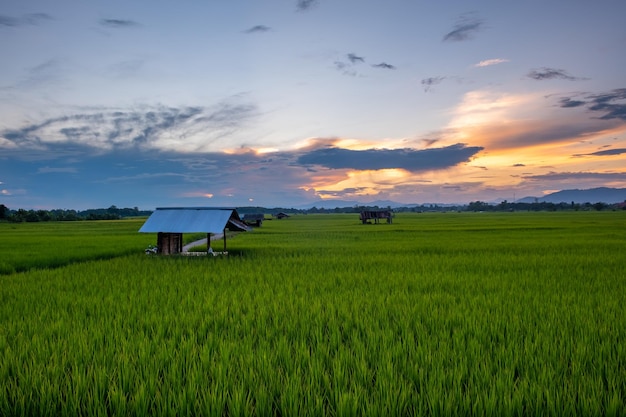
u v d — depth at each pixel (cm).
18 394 496
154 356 600
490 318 820
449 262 1770
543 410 467
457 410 471
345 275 1420
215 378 543
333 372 553
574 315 843
